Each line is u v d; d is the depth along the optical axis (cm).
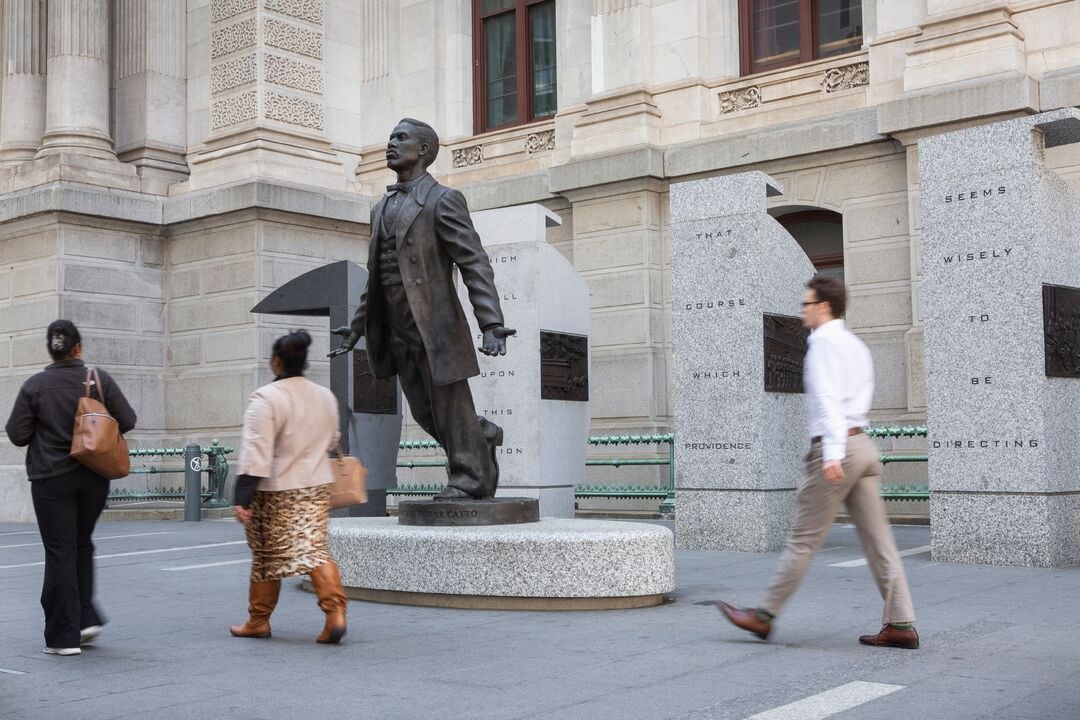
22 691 535
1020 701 486
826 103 1689
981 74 1489
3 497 1931
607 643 638
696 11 1814
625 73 1847
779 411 1140
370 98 2203
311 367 2023
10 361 2016
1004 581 866
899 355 1572
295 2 2117
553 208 1927
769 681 533
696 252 1162
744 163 1706
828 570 948
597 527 818
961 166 1010
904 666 562
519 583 758
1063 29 1481
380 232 848
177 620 742
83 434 613
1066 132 991
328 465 664
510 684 536
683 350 1169
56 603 619
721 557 1070
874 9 1678
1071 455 998
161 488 2048
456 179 2112
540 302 1320
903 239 1579
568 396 1357
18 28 2189
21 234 2017
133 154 2142
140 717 484
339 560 829
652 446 1728
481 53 2150
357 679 554
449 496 855
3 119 2198
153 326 2092
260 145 2022
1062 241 1011
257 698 516
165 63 2162
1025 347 970
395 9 2194
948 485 1008
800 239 1758
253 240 1989
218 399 2017
